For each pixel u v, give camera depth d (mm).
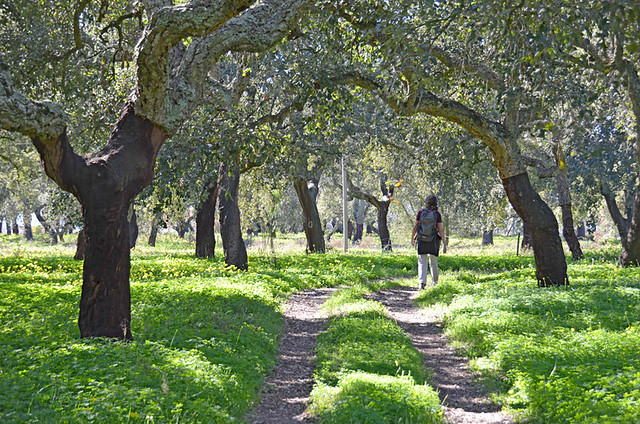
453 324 9930
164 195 12492
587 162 28875
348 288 15820
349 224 64812
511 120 12945
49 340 7820
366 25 11000
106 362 6562
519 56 9336
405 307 13219
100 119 15031
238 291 12992
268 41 8125
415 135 18094
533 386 5941
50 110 6840
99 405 5070
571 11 8078
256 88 14445
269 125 14523
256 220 27812
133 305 10641
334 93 11938
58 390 5523
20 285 13898
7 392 5383
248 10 8203
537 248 13812
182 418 4949
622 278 14648
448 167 24250
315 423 5617
